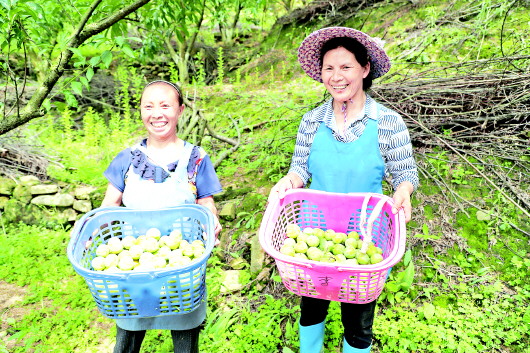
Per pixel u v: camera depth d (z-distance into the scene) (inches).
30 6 106.0
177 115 81.5
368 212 83.7
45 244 160.1
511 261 119.6
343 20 326.6
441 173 150.7
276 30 394.0
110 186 84.4
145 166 81.3
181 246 76.9
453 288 116.7
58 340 114.8
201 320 80.4
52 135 226.5
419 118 160.6
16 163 196.4
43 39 144.4
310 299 85.6
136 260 74.4
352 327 80.6
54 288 137.4
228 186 177.9
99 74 335.0
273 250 66.8
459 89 161.5
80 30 122.7
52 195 177.9
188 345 81.3
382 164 84.5
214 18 366.0
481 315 106.8
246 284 128.0
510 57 165.3
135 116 293.4
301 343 91.4
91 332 117.5
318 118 88.4
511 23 215.9
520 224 129.5
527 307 107.9
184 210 79.5
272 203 81.0
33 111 123.3
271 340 107.0
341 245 79.4
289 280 71.2
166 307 67.7
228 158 201.8
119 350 79.5
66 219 175.6
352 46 77.7
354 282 65.4
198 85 319.9
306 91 237.1
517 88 155.9
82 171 191.5
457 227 133.3
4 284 140.7
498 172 145.3
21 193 175.6
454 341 101.5
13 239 161.5
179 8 162.6
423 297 117.0
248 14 437.4
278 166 177.9
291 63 326.0
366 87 90.0
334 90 80.5
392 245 73.9
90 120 231.5
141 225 81.0
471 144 153.6
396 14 290.0
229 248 145.6
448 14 245.9
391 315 111.1
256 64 350.9
